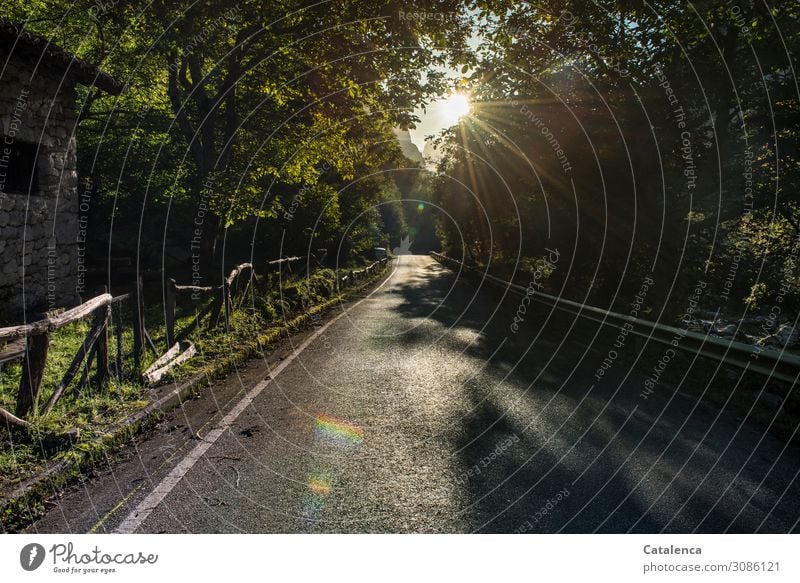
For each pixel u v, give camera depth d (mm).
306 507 3428
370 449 4434
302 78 14523
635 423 5219
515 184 17000
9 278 9000
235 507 3418
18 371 6145
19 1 16406
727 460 4277
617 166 11461
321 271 19547
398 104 13438
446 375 7176
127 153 19422
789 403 5465
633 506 3504
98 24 14898
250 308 10875
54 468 3662
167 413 5324
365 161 17172
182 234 23469
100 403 5012
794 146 9594
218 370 6922
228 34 13969
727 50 10016
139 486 3697
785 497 3637
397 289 22266
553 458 4293
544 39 11789
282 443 4539
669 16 9961
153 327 9086
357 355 8508
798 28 9352
